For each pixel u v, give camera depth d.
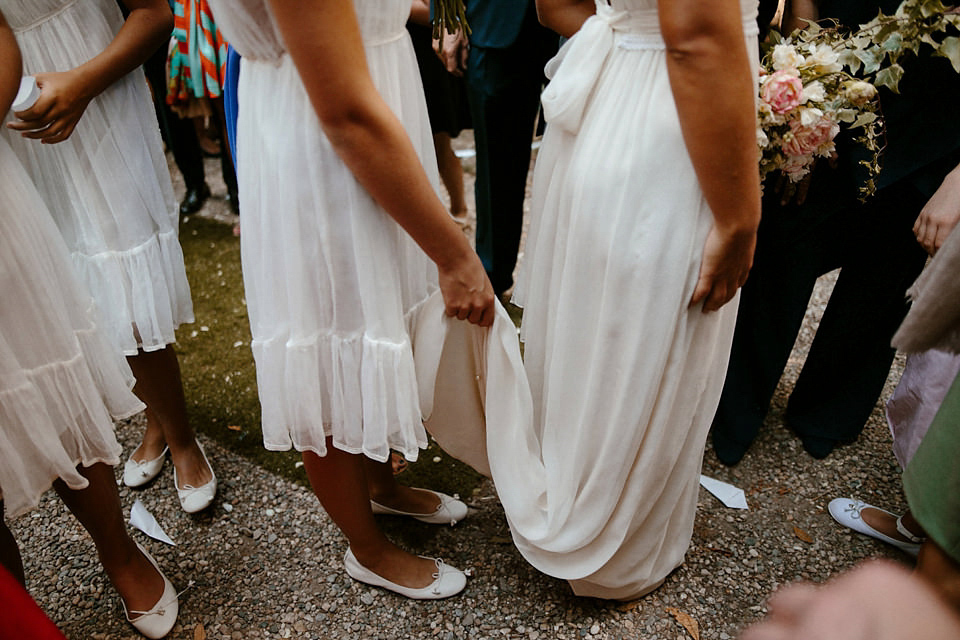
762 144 1.27
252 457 2.06
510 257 2.68
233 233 3.49
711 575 1.65
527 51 2.18
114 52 1.38
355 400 1.25
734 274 1.16
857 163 1.58
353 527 1.50
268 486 1.96
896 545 1.71
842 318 1.87
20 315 1.17
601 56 1.19
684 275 1.14
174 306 1.74
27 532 1.82
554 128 1.36
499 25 2.09
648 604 1.58
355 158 1.00
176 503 1.91
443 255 1.15
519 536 1.53
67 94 1.30
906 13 1.27
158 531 1.80
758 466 2.00
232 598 1.63
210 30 2.87
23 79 1.28
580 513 1.38
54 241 1.26
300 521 1.84
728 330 1.32
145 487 1.96
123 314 1.60
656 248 1.13
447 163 3.14
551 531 1.43
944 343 1.07
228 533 1.81
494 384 1.37
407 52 1.19
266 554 1.75
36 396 1.19
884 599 0.46
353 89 0.93
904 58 1.49
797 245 1.76
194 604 1.61
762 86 1.26
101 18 1.47
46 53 1.39
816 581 1.64
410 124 1.22
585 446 1.31
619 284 1.18
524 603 1.59
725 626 1.53
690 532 1.61
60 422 1.27
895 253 1.73
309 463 1.40
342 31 0.90
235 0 0.97
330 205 1.09
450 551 1.74
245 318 2.77
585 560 1.44
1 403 1.14
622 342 1.22
